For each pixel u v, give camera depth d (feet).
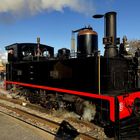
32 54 47.03
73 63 30.83
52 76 35.14
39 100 39.04
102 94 25.90
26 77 42.52
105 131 24.76
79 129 25.67
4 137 23.58
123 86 27.76
